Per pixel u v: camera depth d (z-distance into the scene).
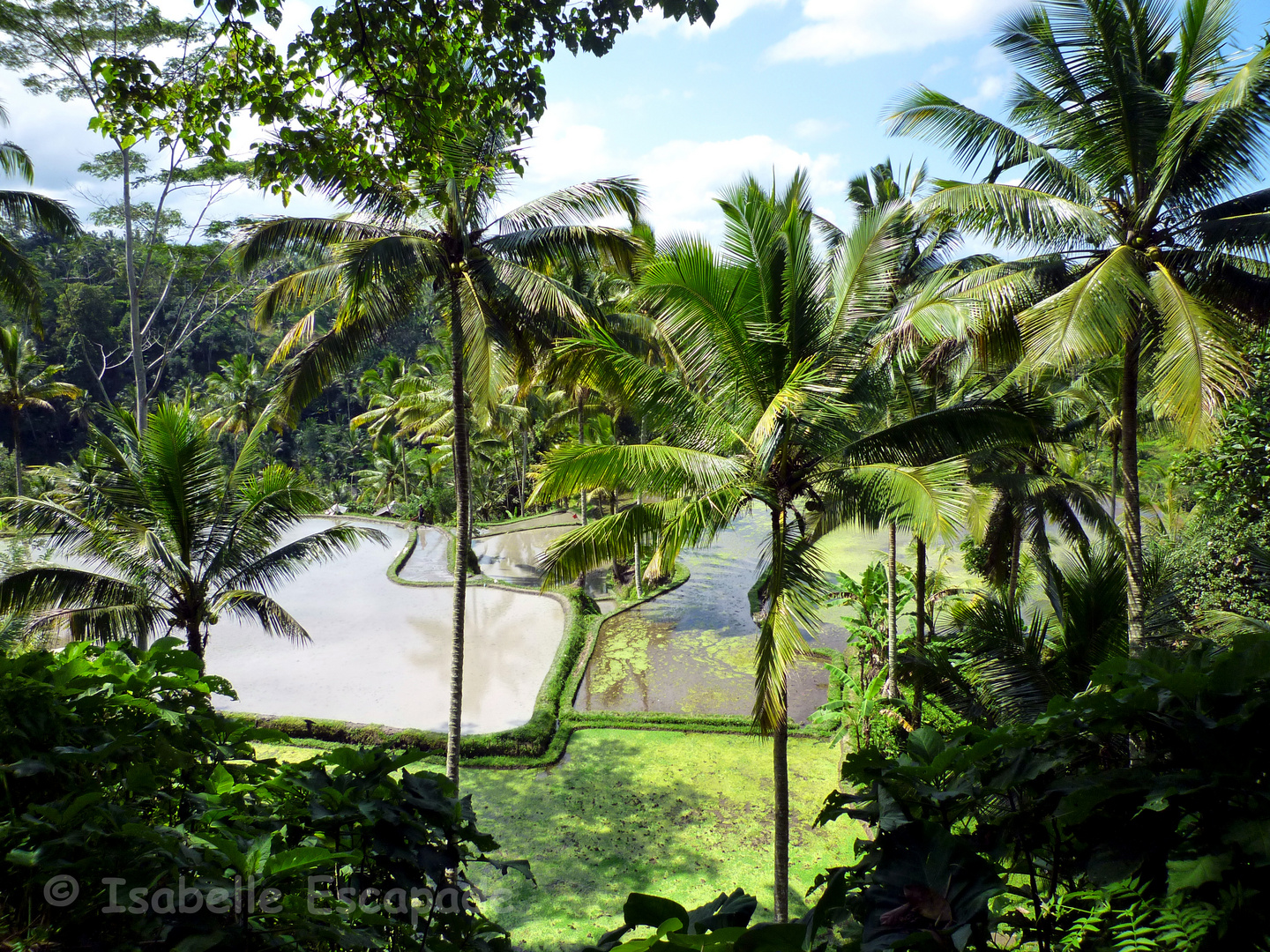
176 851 2.03
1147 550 12.67
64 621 11.99
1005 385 12.55
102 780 2.56
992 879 1.92
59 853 2.04
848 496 8.66
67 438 49.94
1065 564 12.91
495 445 37.69
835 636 22.50
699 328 8.86
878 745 13.06
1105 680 2.34
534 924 9.79
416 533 36.78
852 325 9.11
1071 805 1.95
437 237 11.42
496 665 20.03
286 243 11.38
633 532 9.04
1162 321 8.22
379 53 4.66
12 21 16.09
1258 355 9.94
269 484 12.49
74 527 11.44
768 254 8.41
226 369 45.66
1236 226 8.02
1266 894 1.77
